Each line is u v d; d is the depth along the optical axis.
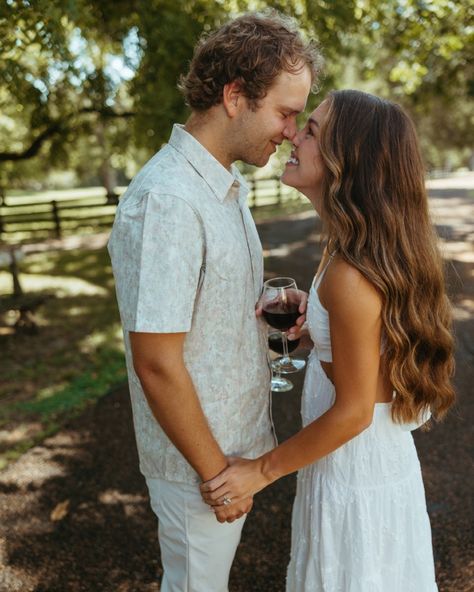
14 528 2.64
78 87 6.84
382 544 1.55
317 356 1.61
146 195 1.26
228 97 1.34
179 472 1.54
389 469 1.52
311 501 1.59
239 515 1.46
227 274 1.39
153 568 2.37
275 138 1.40
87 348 5.09
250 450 1.62
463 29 7.41
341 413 1.32
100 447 3.36
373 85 17.53
